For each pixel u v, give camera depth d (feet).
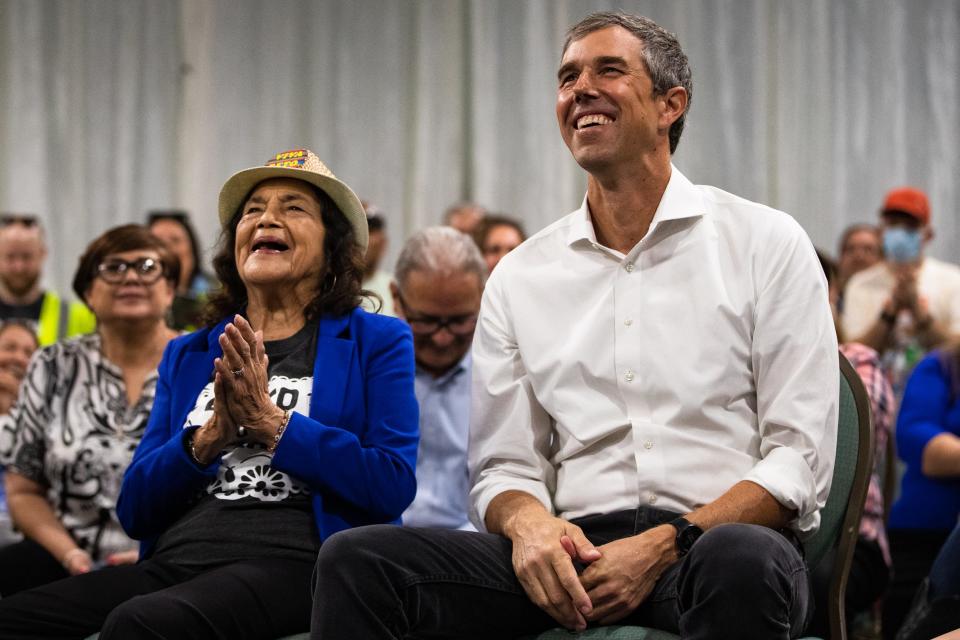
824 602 7.97
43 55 18.53
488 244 13.37
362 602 5.52
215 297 7.43
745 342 6.41
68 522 8.68
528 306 6.84
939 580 7.03
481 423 6.82
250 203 7.20
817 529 6.33
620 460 6.45
